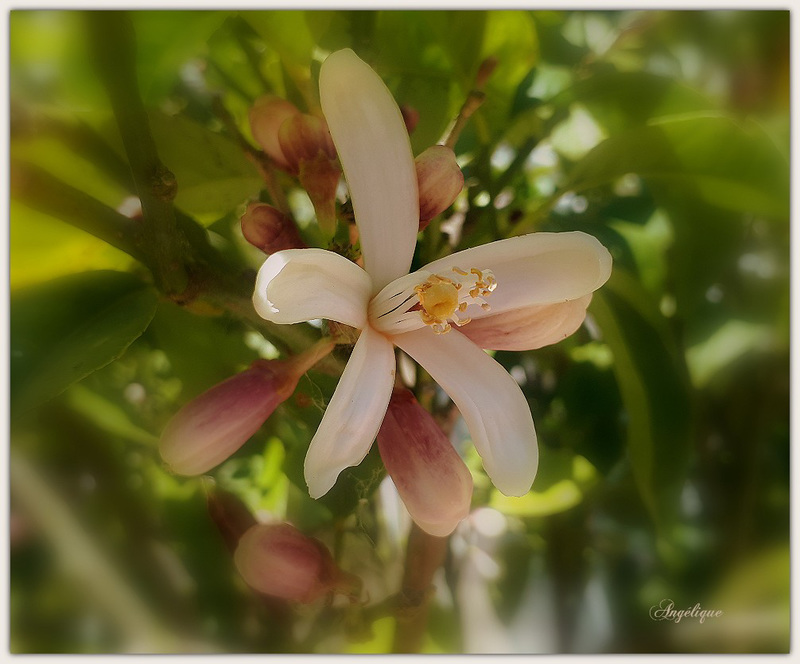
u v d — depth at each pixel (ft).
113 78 0.28
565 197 0.44
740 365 0.44
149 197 0.29
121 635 0.41
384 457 0.31
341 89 0.32
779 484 0.45
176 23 0.28
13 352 0.30
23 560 0.41
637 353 0.39
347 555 0.41
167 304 0.39
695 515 0.45
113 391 0.43
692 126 0.36
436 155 0.33
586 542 0.48
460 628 0.46
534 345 0.33
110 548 0.42
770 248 0.44
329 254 0.29
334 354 0.34
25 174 0.30
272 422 0.42
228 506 0.38
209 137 0.38
